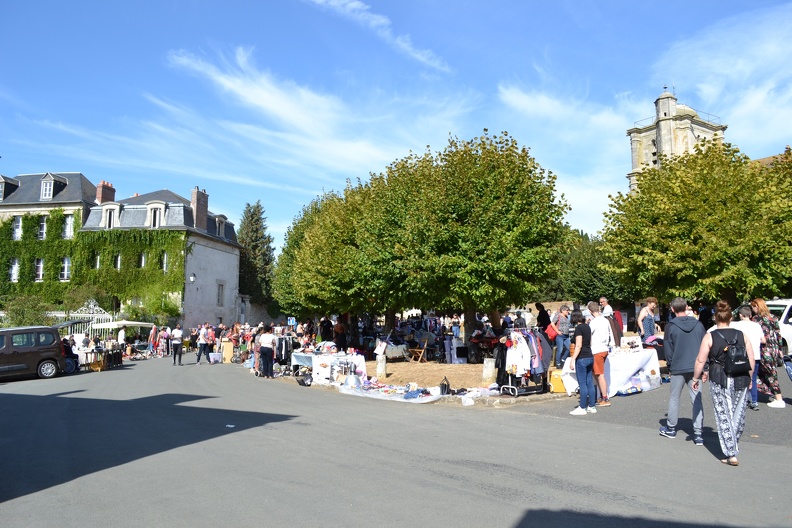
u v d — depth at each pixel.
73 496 5.58
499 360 12.71
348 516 4.85
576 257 49.09
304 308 38.38
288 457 7.05
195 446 7.80
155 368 25.77
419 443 7.84
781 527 4.55
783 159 20.03
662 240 16.62
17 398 14.05
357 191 27.19
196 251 45.66
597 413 10.05
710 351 6.78
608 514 4.86
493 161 18.08
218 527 4.64
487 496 5.37
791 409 9.48
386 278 19.67
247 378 19.88
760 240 15.41
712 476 5.98
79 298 39.28
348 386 14.66
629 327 40.72
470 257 17.03
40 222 45.41
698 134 53.28
